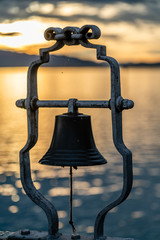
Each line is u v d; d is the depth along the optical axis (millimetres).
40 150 49719
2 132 69375
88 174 45656
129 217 34875
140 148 57719
